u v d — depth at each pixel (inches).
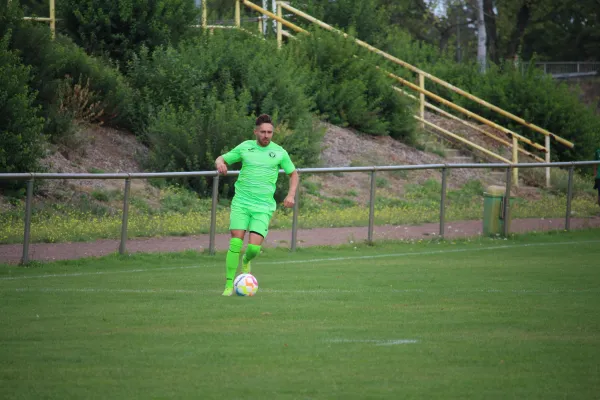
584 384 640.4
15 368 685.3
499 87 3718.0
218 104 2436.0
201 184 2349.9
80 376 660.1
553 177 3208.7
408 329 857.5
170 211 2146.9
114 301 1043.9
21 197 2023.9
